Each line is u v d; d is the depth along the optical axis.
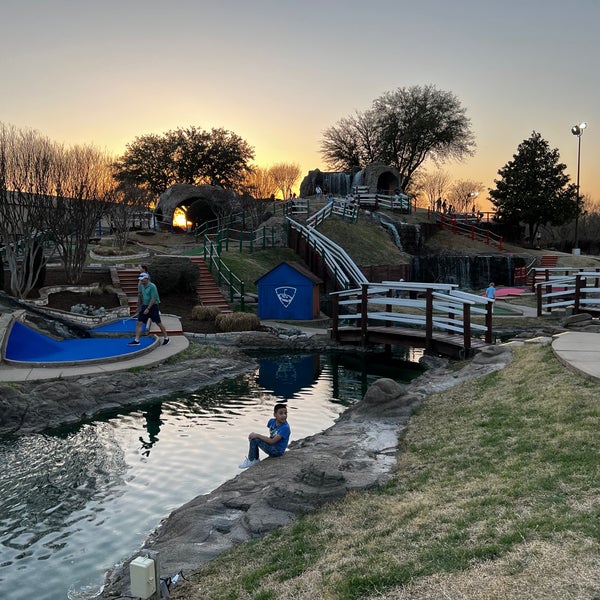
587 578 4.58
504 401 11.14
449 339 19.58
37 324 19.53
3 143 25.00
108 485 9.73
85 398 14.16
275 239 40.72
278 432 9.85
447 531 6.09
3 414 12.76
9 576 6.96
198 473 10.27
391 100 78.12
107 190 30.62
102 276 28.88
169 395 15.70
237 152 81.44
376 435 11.05
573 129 57.53
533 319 27.56
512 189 63.59
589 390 10.36
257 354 21.89
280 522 7.39
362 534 6.53
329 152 86.00
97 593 6.54
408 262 43.69
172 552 6.93
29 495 9.30
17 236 25.09
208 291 29.44
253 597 5.48
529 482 7.03
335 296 23.50
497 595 4.57
